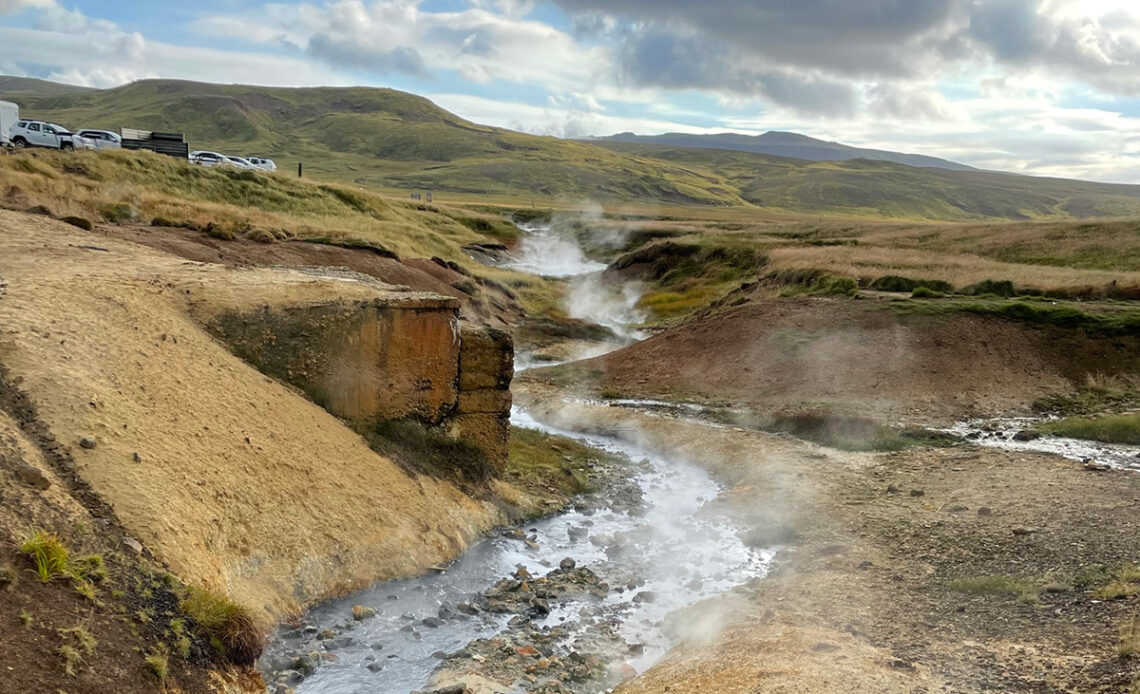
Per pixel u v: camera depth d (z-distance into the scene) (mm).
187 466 11695
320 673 10648
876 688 9273
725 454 22938
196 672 8555
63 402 10992
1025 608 11906
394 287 19703
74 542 9039
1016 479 18984
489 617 12789
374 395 16984
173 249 23953
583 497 19625
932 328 29266
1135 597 11609
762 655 10617
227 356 15141
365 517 14008
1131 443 22594
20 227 19984
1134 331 28250
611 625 12727
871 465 21250
